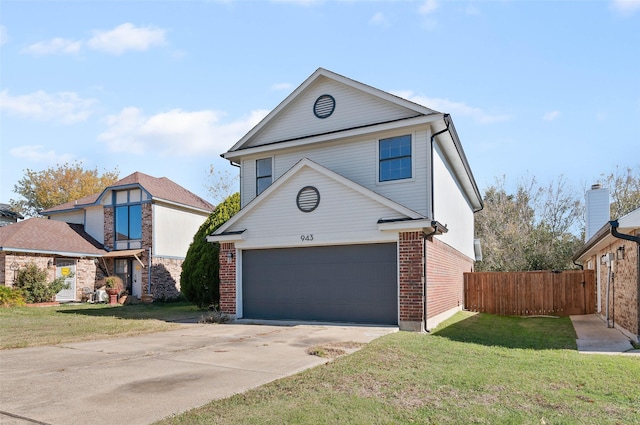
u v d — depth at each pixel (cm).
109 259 2525
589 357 829
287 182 1376
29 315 1631
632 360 798
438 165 1438
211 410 492
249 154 1633
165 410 497
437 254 1345
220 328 1227
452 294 1641
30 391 576
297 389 577
